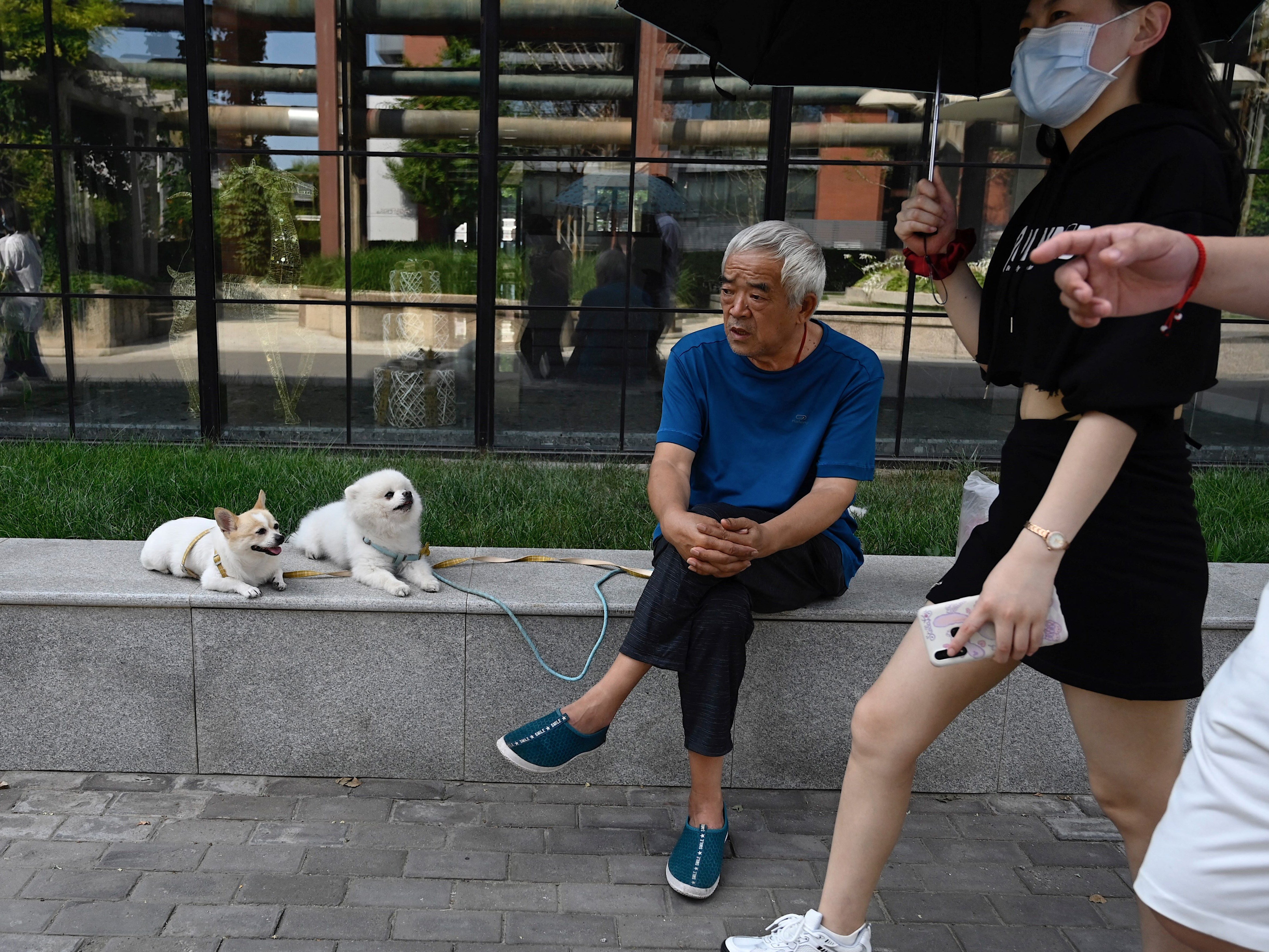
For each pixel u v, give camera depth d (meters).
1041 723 3.14
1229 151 1.74
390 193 6.77
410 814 2.92
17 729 3.01
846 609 2.99
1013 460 1.96
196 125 6.58
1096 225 1.77
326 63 6.59
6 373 6.88
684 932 2.45
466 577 3.22
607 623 2.99
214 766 3.06
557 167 6.73
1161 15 1.76
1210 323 1.64
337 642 2.98
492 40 6.53
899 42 2.77
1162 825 1.40
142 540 4.00
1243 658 1.34
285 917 2.42
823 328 2.82
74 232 6.75
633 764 3.12
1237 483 5.43
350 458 5.83
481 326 6.88
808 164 6.68
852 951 2.06
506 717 3.06
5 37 6.46
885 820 2.03
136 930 2.35
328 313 6.89
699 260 6.87
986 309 2.15
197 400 6.96
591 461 6.84
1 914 2.38
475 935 2.40
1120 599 1.82
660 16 2.78
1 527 3.99
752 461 2.79
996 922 2.54
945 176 6.65
